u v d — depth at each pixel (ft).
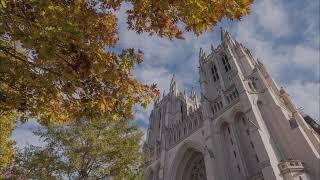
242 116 164.66
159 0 35.63
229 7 35.50
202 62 260.83
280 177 111.96
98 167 73.72
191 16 35.29
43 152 69.05
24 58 34.58
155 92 41.52
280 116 142.00
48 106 39.34
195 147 182.70
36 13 31.04
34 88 36.73
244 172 142.82
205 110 189.37
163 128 243.60
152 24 38.34
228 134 168.25
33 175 66.28
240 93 164.35
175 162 192.34
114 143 76.38
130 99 38.81
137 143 79.00
